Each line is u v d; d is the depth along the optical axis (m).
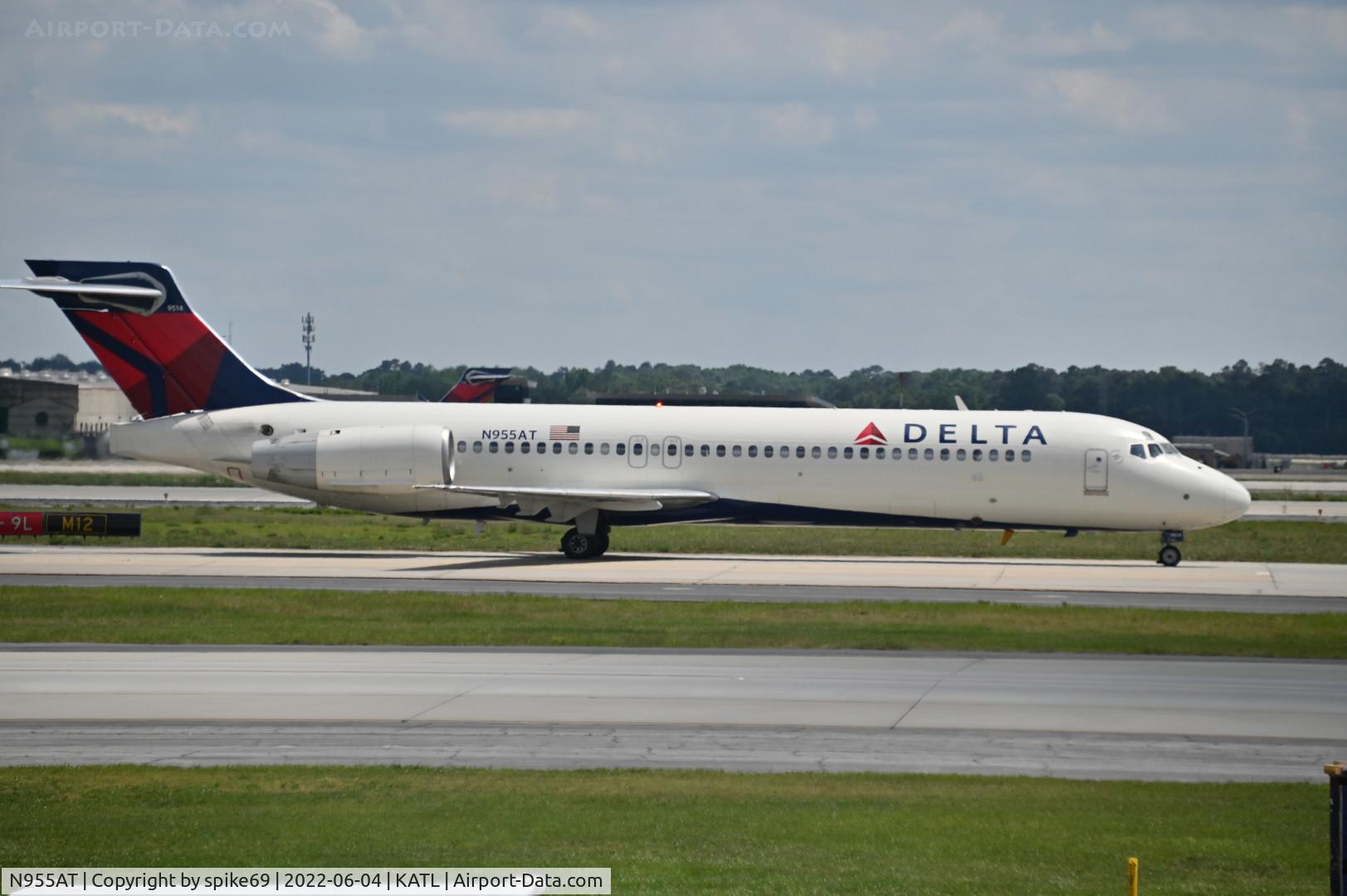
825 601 129.62
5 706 79.31
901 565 170.38
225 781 62.59
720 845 53.12
